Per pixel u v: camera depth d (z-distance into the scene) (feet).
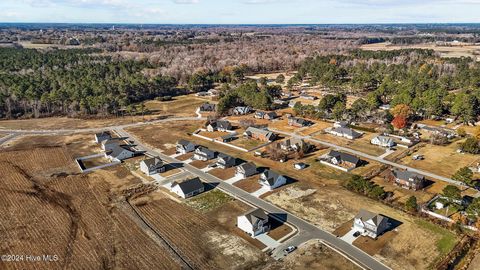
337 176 256.73
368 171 263.49
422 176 237.66
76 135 355.77
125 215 205.98
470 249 173.68
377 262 165.27
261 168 272.10
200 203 219.82
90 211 210.38
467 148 293.43
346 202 219.00
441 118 390.83
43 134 359.05
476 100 377.09
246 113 432.25
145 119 414.00
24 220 200.13
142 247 177.37
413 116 397.80
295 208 212.64
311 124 382.63
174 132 364.99
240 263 165.89
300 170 267.59
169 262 166.61
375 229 181.68
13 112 431.02
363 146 314.96
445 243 177.99
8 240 181.88
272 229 191.72
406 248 174.91
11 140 338.95
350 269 161.17
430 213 202.39
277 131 362.12
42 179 253.44
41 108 436.76
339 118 387.96
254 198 225.35
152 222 199.41
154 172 263.90
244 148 315.58
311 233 187.83
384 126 360.48
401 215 203.21
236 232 189.47
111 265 164.86
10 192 232.94
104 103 428.15
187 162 284.00
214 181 249.55
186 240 183.01
